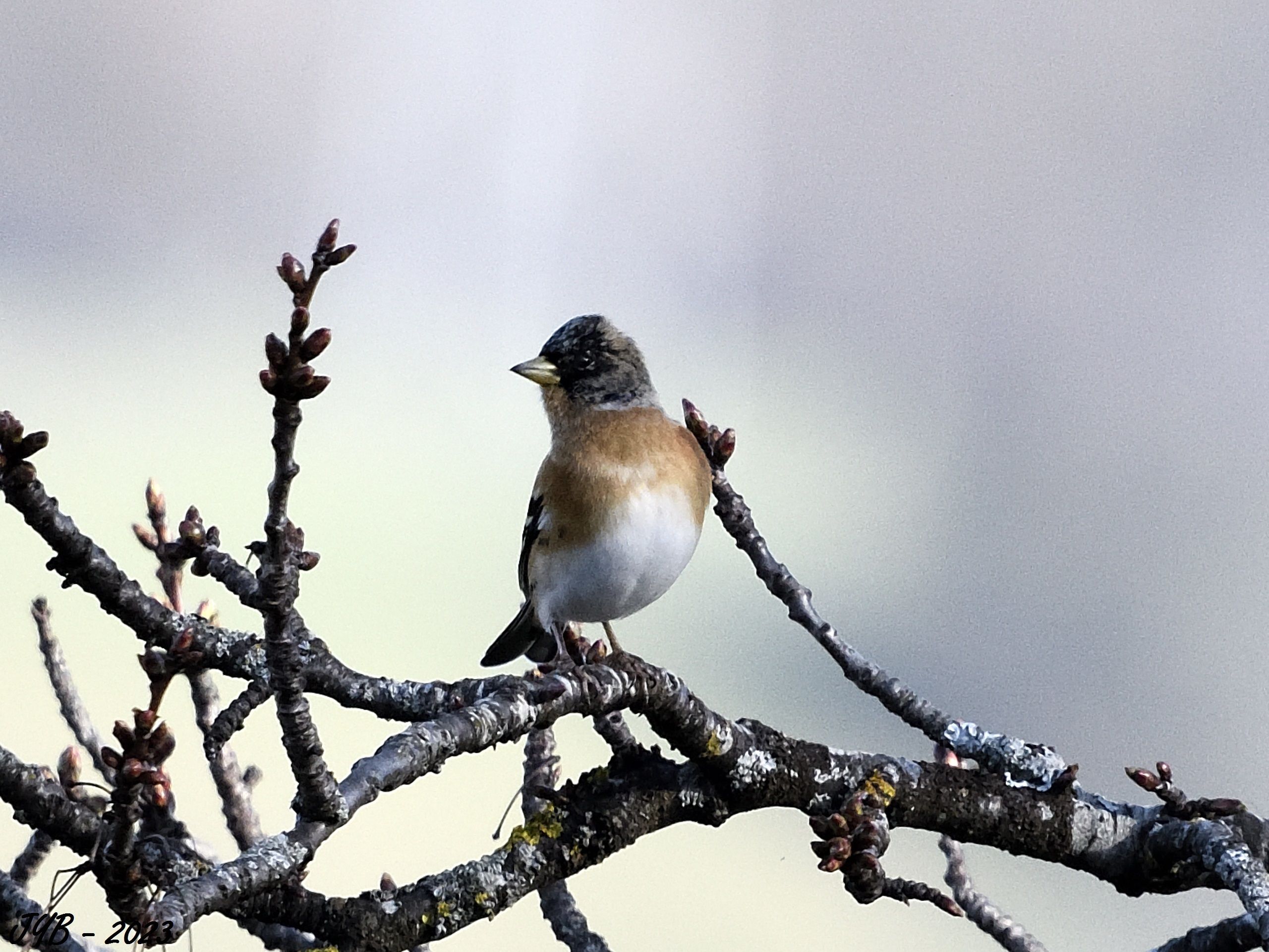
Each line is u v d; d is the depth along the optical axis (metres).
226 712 7.56
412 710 7.61
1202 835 7.64
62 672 8.34
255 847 5.82
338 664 7.67
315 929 6.78
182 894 5.54
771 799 7.59
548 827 7.31
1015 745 8.14
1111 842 7.96
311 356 5.15
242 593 8.53
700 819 7.57
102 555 7.13
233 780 8.59
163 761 5.32
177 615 7.48
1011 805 7.93
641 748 7.63
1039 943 8.75
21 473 6.66
